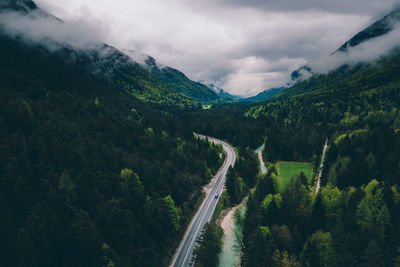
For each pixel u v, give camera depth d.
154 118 173.88
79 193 61.50
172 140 125.06
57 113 100.88
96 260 48.91
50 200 55.44
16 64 145.12
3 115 77.94
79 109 116.06
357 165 80.19
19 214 52.47
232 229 77.06
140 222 63.50
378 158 86.44
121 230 56.97
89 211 60.56
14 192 54.53
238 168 106.25
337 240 50.91
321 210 61.41
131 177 72.50
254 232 54.66
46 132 79.88
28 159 66.31
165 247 65.75
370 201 59.94
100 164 74.00
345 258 47.31
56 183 62.53
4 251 43.12
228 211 86.88
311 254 49.50
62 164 70.12
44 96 117.25
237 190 92.12
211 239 61.78
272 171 92.69
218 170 121.06
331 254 50.72
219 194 97.94
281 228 57.69
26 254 43.38
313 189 89.50
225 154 143.62
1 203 51.53
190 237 73.44
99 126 106.06
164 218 65.88
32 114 89.00
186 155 110.31
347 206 62.00
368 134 104.00
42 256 45.62
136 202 68.00
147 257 57.31
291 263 48.84
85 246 48.88
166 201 70.12
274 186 80.69
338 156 89.88
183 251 67.69
